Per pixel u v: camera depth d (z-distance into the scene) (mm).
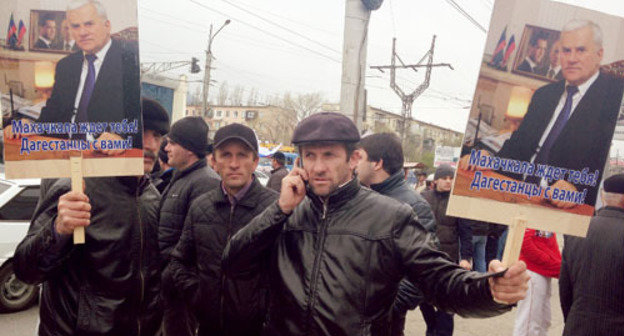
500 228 5590
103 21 1838
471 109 1596
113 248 2062
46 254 1858
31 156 1768
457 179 1598
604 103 1607
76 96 1816
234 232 2590
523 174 1604
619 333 2498
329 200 1809
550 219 1606
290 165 35438
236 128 2574
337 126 1745
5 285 5102
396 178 3090
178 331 3166
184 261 2787
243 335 2201
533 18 1583
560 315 5930
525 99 1598
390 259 1740
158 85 19031
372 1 5688
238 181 2564
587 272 2611
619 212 2592
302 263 1778
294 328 1741
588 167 1616
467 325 5430
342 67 5875
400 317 2824
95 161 1828
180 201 3236
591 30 1595
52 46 1794
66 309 2025
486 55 1579
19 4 1764
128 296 2111
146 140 2385
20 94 1761
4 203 5141
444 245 4621
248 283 2090
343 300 1692
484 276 1438
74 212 1744
